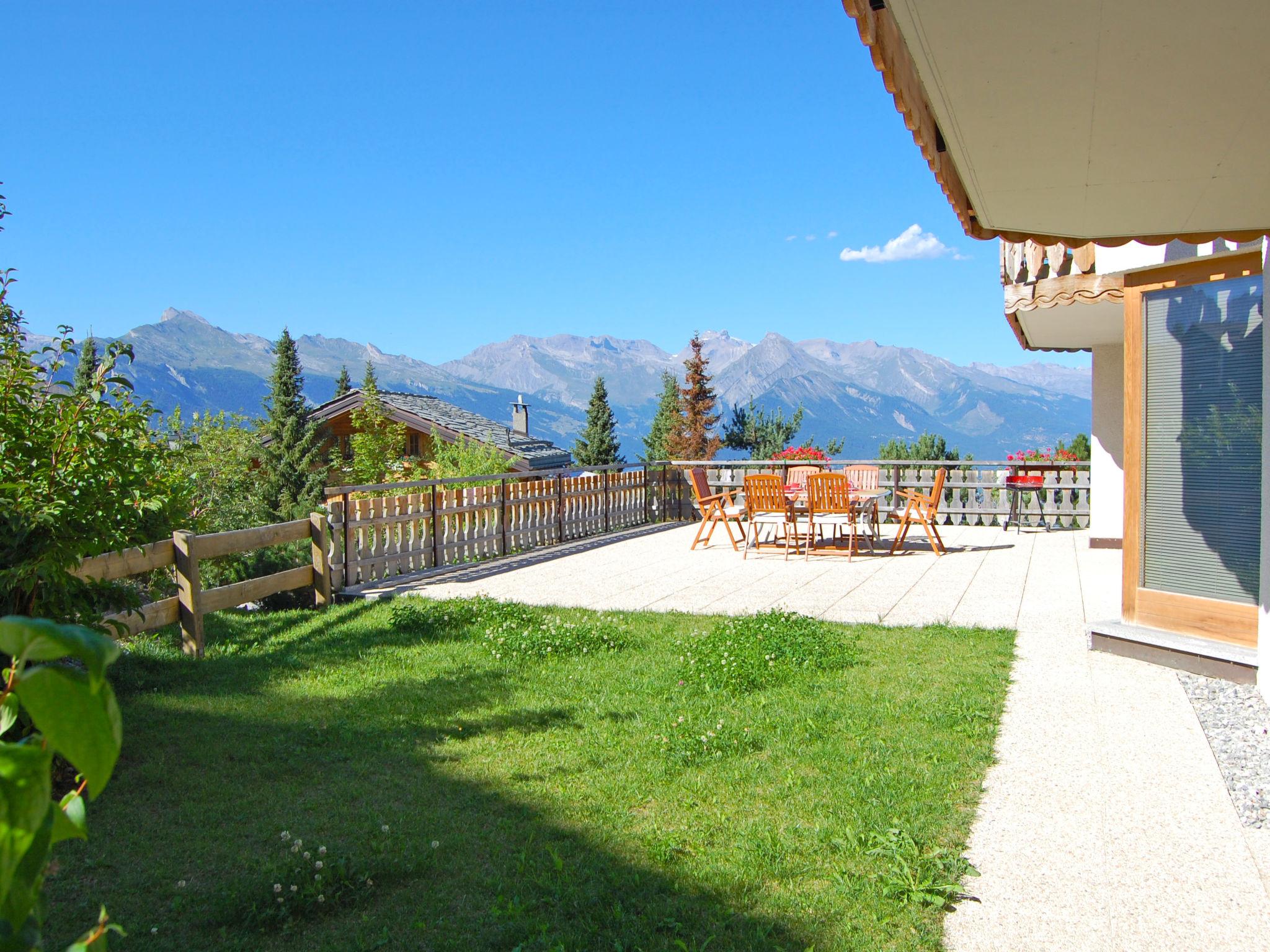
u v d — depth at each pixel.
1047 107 3.26
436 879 3.15
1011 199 4.33
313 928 2.86
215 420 14.68
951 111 3.30
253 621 7.53
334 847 3.38
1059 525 14.09
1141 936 2.76
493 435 30.19
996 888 3.05
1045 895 3.00
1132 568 6.14
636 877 3.13
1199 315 5.73
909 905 2.92
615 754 4.33
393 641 6.65
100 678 0.56
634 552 11.75
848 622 7.24
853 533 10.85
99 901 3.02
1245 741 4.35
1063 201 4.35
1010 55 2.87
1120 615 7.12
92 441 4.32
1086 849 3.31
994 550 11.48
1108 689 5.25
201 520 8.02
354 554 9.11
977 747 4.32
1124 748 4.30
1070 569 9.82
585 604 8.20
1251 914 2.87
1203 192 4.16
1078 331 10.69
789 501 11.08
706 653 6.00
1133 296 6.07
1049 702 5.03
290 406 47.78
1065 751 4.27
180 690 5.43
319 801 3.82
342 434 32.72
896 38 3.12
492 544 11.29
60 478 4.23
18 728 3.28
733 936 2.78
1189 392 5.80
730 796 3.83
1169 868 3.17
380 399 29.28
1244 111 3.27
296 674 5.79
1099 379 11.54
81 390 4.45
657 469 15.45
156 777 4.07
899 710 4.89
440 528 10.41
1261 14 2.58
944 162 4.24
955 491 14.70
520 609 7.60
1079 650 6.15
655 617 7.56
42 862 0.69
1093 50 2.82
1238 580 5.55
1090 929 2.80
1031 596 8.23
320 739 4.53
